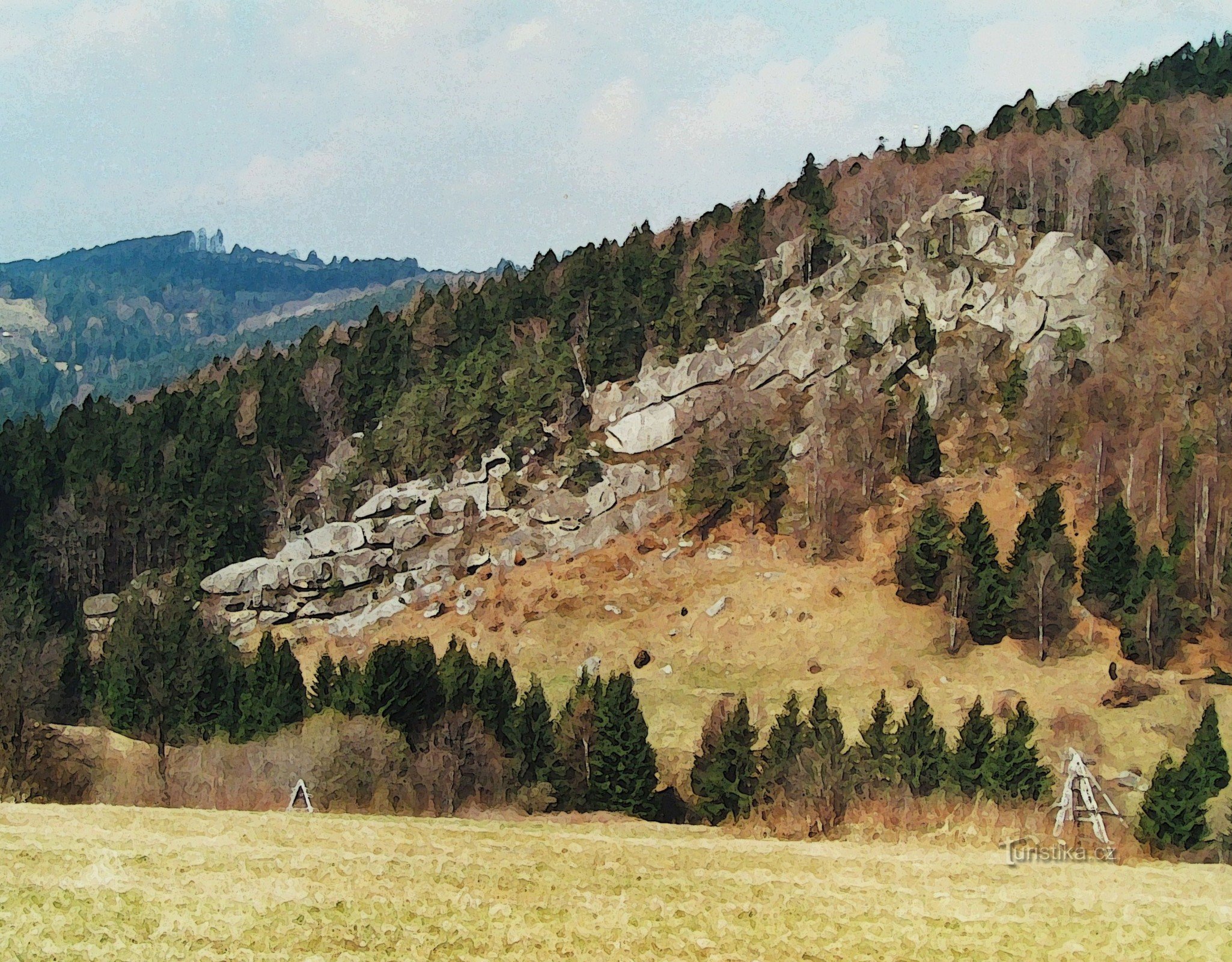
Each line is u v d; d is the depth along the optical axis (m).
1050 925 31.00
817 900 32.53
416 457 158.12
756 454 131.38
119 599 144.38
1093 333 139.00
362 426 177.25
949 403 136.88
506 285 191.50
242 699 92.19
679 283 171.25
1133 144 171.00
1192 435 123.50
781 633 113.62
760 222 178.12
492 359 166.12
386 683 83.00
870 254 155.50
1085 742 90.00
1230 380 130.75
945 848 43.34
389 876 32.78
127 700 89.44
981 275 148.00
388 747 73.00
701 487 133.00
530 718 85.62
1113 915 32.19
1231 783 79.81
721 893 32.84
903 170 175.88
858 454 130.62
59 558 150.38
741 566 124.88
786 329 151.88
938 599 112.94
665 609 121.44
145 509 157.75
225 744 75.56
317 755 69.81
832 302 150.75
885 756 75.62
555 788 81.62
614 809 80.88
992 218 153.50
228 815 42.97
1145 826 65.19
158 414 175.88
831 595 116.94
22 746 64.94
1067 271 142.00
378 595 139.75
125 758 76.19
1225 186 157.75
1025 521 114.12
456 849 37.25
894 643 109.06
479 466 152.12
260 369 192.25
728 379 149.62
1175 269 149.38
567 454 147.00
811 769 68.94
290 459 169.50
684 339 156.00
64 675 104.38
